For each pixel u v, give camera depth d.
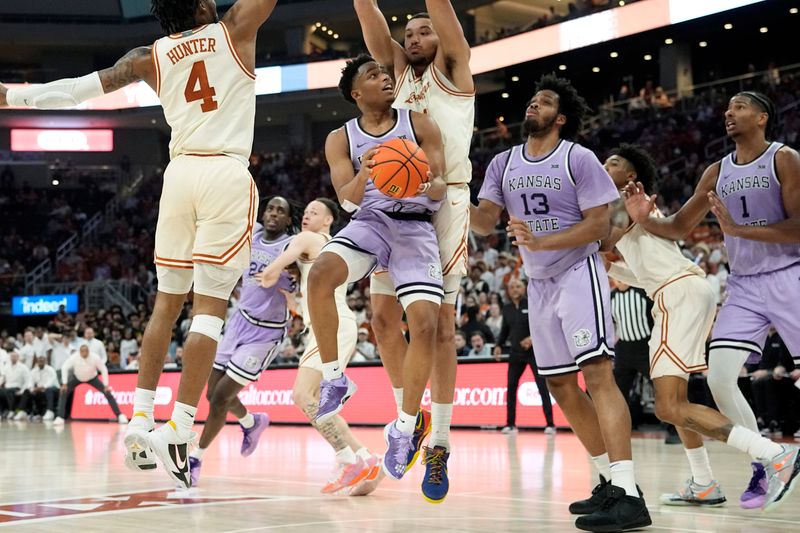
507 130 23.56
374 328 4.07
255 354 5.50
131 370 13.95
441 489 3.75
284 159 26.02
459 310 13.47
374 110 3.77
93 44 26.09
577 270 3.71
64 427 12.24
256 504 4.12
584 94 24.23
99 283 21.95
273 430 10.90
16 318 22.53
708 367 4.32
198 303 3.68
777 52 21.75
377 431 10.20
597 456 3.93
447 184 3.94
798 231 4.06
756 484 4.09
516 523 3.52
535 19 25.36
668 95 21.11
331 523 3.49
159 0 3.71
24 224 25.67
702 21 19.84
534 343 3.93
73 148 27.08
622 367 8.36
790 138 17.88
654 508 4.14
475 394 10.59
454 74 3.97
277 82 24.38
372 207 3.72
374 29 4.17
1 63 27.94
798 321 4.15
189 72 3.63
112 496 4.41
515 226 3.60
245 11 3.69
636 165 4.48
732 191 4.35
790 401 9.38
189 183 3.60
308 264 5.18
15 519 3.56
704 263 11.67
